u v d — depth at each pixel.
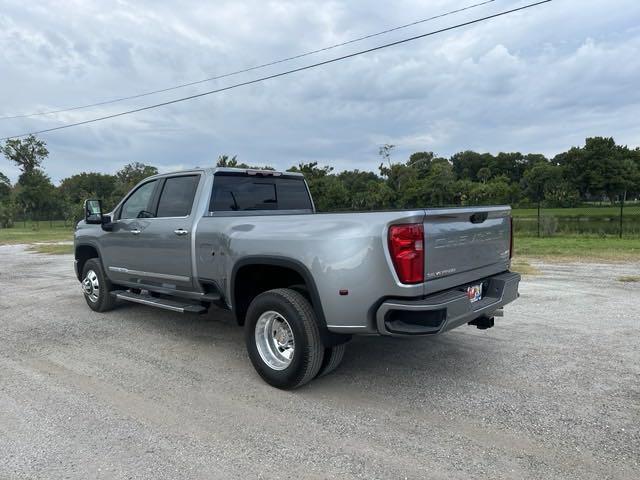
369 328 3.63
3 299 8.22
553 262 11.83
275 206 5.80
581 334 5.57
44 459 3.01
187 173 5.33
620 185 87.12
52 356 5.04
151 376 4.44
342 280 3.63
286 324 4.09
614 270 10.42
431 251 3.55
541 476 2.78
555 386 4.07
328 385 4.18
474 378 4.28
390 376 4.36
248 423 3.48
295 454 3.05
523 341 5.33
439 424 3.43
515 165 114.50
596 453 3.02
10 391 4.10
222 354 5.07
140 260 5.78
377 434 3.30
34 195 69.06
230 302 4.61
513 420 3.47
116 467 2.92
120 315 6.84
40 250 18.72
